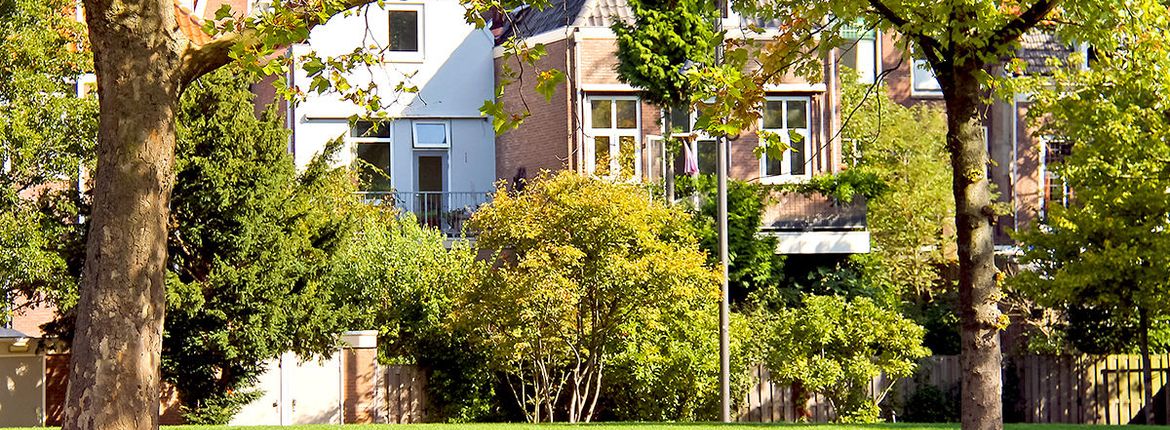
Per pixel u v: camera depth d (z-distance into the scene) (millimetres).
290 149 46750
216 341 31359
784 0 19641
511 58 47906
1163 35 20984
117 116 15336
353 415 37500
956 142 18531
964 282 18578
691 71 17344
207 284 31484
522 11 18781
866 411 36531
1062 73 37188
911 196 46281
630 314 34500
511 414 38875
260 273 31953
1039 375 42688
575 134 45188
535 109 46906
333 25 47375
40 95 28609
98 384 15125
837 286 43906
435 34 48469
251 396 33781
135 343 15234
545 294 33188
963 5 17625
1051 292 37688
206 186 31250
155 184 15422
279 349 32656
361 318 36844
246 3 47281
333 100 47125
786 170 46812
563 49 45938
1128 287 36844
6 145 28031
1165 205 34938
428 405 38250
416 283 38469
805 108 46906
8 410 33906
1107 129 34406
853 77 49406
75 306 29609
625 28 44000
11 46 28484
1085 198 36281
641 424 27328
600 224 34250
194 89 31719
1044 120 50219
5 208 28750
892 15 18109
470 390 38406
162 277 15555
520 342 34031
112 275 15234
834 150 46938
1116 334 41844
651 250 34875
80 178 33500
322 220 34094
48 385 34344
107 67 15391
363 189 46469
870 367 36125
